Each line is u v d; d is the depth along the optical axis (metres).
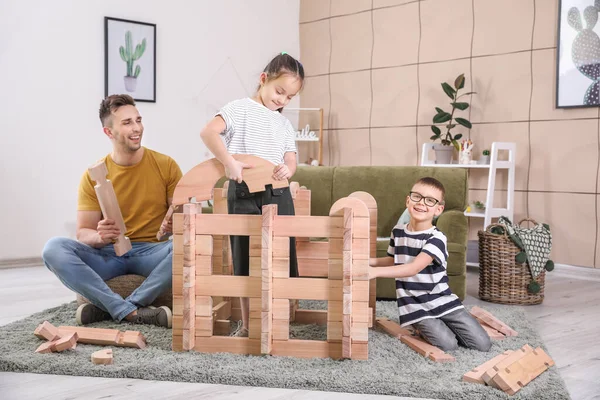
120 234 2.46
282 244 2.02
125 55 4.67
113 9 4.61
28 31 4.21
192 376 1.86
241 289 2.06
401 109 5.15
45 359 1.99
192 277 2.05
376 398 1.73
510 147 4.29
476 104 4.64
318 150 5.77
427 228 2.27
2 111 4.13
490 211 4.26
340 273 2.01
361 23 5.41
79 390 1.77
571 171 4.14
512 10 4.40
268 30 5.64
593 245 4.05
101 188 2.38
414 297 2.23
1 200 4.15
